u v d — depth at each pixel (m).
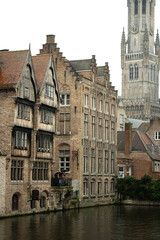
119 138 97.69
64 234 43.81
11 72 56.75
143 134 100.06
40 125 60.41
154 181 84.19
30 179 58.59
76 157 74.00
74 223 51.81
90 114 78.00
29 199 58.69
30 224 49.66
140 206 80.19
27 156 58.38
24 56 57.84
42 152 61.53
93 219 56.41
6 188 54.44
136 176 91.50
